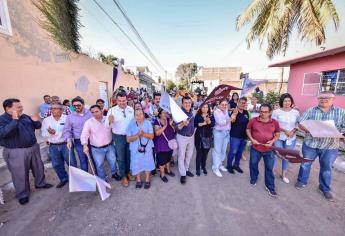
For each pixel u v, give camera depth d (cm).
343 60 783
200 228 263
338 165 466
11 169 308
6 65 496
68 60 773
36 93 598
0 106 481
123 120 373
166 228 263
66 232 256
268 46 1028
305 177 361
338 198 334
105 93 1158
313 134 301
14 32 518
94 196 340
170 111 352
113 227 265
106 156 379
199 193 349
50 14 662
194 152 599
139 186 367
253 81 495
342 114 316
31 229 262
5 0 488
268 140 338
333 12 801
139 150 348
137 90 1944
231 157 426
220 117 401
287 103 368
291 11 873
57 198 335
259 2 927
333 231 257
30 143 324
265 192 353
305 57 888
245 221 277
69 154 355
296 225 268
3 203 320
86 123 335
